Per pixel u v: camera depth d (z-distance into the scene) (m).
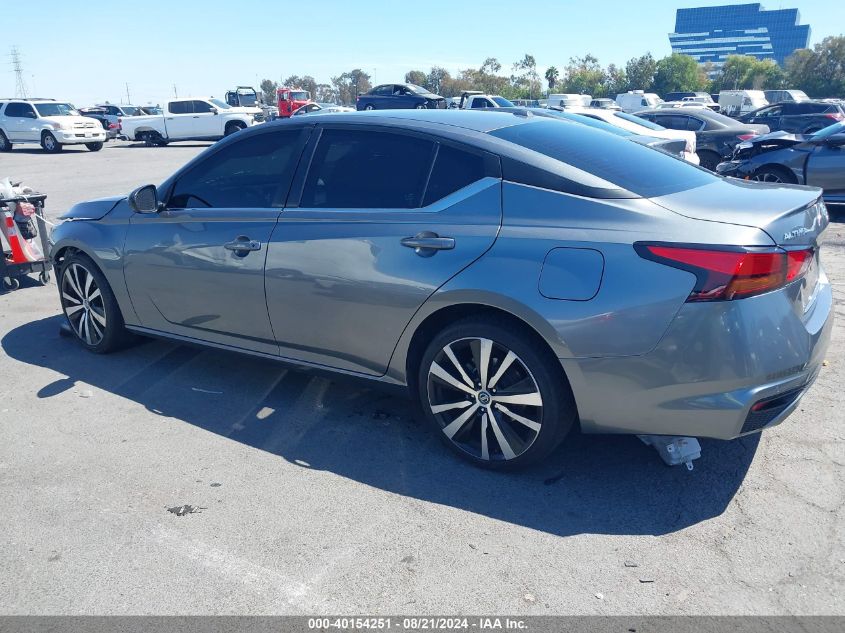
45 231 6.80
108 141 34.00
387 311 3.37
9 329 5.54
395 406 4.05
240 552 2.78
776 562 2.66
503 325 3.08
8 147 25.81
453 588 2.55
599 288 2.82
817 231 3.02
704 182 3.37
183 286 4.18
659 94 94.12
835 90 88.69
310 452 3.55
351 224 3.48
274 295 3.75
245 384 4.38
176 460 3.48
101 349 4.89
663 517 2.96
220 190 4.07
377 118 3.65
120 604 2.51
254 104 35.47
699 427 2.81
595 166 3.18
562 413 3.06
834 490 3.11
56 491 3.22
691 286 2.69
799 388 2.88
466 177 3.27
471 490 3.19
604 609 2.44
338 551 2.77
